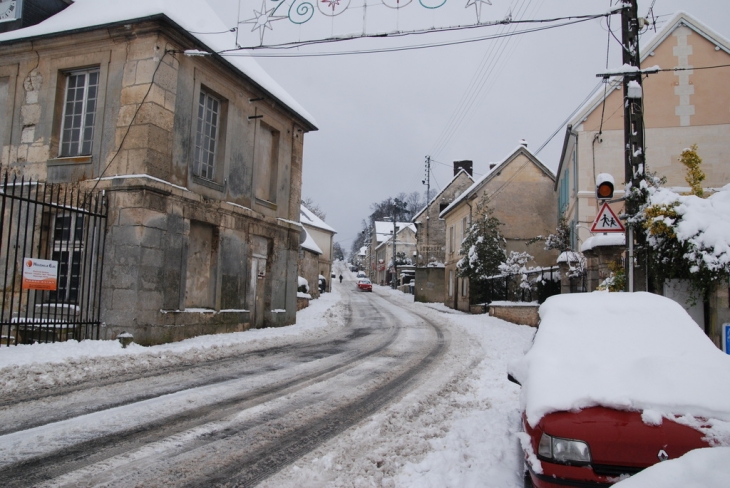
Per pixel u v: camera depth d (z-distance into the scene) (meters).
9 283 12.29
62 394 6.91
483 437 5.41
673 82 18.08
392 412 6.45
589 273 15.29
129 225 11.31
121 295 11.16
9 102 13.00
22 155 12.77
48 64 12.81
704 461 2.66
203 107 14.07
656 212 9.03
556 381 3.97
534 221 29.70
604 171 18.70
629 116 9.77
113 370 8.70
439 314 25.72
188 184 12.91
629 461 3.33
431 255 47.12
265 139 17.25
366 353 11.90
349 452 4.91
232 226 14.74
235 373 8.85
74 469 4.26
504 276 25.08
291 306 18.44
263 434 5.41
